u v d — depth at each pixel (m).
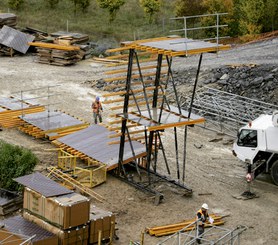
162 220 22.34
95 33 51.38
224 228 21.88
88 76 41.38
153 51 23.30
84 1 55.22
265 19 47.28
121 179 25.30
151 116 24.61
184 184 25.53
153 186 25.06
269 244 21.08
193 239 19.17
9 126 30.77
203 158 28.52
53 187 20.56
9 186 22.98
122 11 56.47
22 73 41.62
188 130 31.97
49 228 19.69
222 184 25.83
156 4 52.53
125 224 21.94
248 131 25.72
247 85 35.22
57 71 42.53
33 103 34.88
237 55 42.16
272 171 25.61
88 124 30.97
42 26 52.16
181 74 38.53
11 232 18.91
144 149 26.88
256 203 24.20
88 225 19.88
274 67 36.25
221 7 47.69
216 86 36.12
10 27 47.94
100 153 26.41
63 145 27.56
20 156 23.48
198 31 49.81
